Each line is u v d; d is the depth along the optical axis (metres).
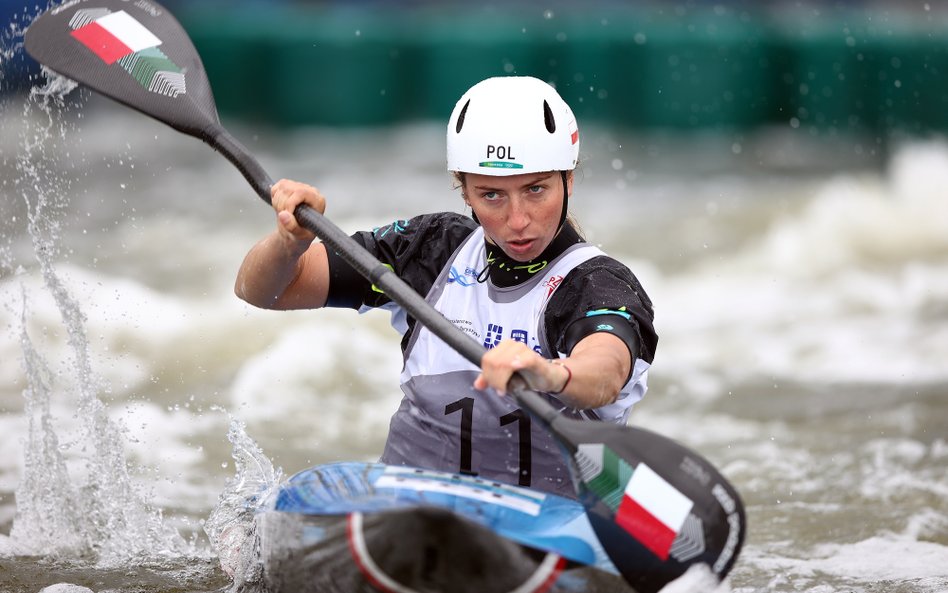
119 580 13.45
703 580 10.16
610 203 45.50
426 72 65.31
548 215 11.27
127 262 33.88
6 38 19.78
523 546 9.95
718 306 31.64
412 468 11.24
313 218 11.59
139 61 13.81
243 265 12.37
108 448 15.87
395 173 52.31
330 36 65.00
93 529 15.08
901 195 42.09
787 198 44.38
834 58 60.94
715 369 25.44
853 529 15.90
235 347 25.59
